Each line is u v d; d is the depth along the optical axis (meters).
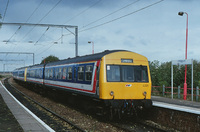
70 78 14.13
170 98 16.22
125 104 9.98
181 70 18.98
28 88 33.00
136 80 10.41
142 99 10.40
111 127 9.33
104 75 9.92
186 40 17.03
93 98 11.07
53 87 18.17
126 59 10.45
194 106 11.79
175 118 9.29
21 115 10.80
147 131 8.82
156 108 10.36
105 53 10.48
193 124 8.48
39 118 10.61
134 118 11.16
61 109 13.95
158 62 21.59
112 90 9.88
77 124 9.85
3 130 7.94
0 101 16.38
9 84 45.22
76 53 21.98
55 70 17.84
